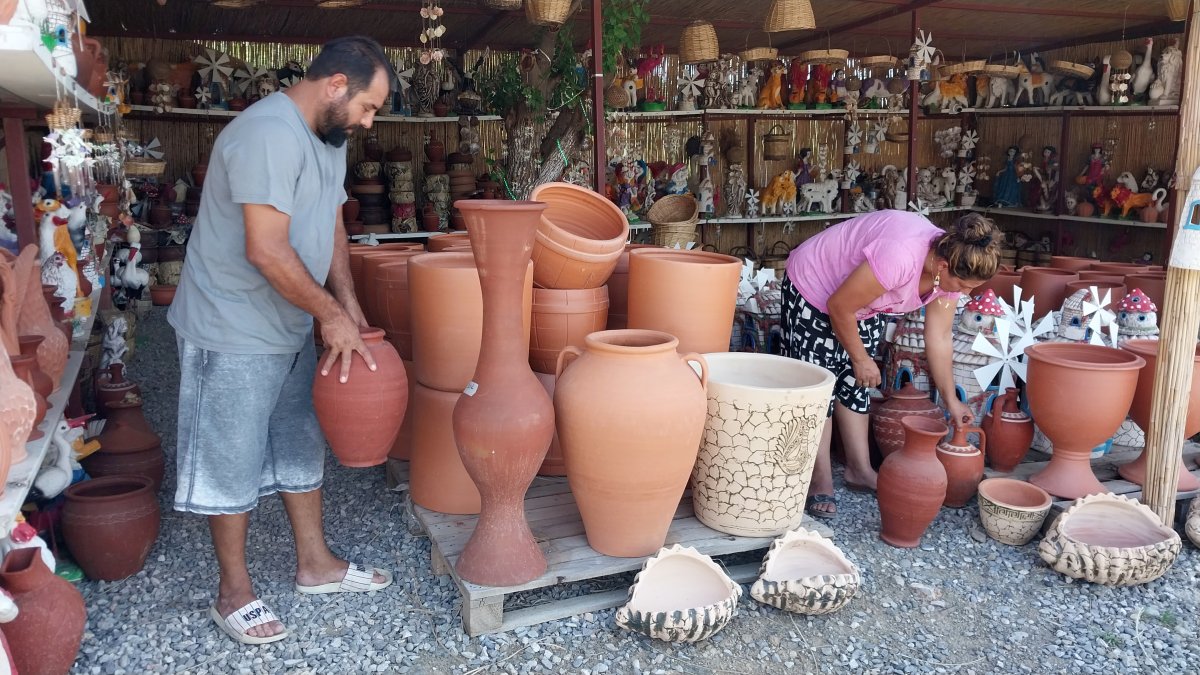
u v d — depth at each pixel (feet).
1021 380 12.04
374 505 11.09
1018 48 31.04
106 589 9.00
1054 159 30.81
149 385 16.94
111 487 9.56
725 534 9.31
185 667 7.75
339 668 7.77
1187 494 10.82
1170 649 8.34
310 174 7.55
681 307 9.73
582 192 10.56
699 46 21.52
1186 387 9.96
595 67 16.80
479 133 28.96
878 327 11.35
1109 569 9.17
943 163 34.50
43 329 9.15
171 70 24.18
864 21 25.50
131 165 19.57
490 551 8.13
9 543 7.11
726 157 31.19
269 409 7.98
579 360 8.36
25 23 7.32
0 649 5.95
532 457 7.82
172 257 25.09
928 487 9.76
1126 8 24.36
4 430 6.74
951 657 8.18
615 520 8.46
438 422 9.27
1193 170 9.55
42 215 11.87
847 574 8.58
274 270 7.15
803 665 7.99
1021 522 10.03
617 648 8.13
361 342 7.79
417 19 23.80
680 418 8.01
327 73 7.40
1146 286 14.24
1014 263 31.53
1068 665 8.09
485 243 7.42
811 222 33.58
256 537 10.25
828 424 10.93
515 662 7.89
